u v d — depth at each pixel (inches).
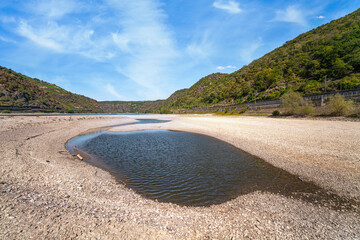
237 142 717.9
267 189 325.1
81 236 166.2
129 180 369.1
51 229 171.5
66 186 292.7
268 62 5315.0
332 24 5036.9
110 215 211.6
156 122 1878.7
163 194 307.1
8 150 490.0
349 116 972.6
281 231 198.8
